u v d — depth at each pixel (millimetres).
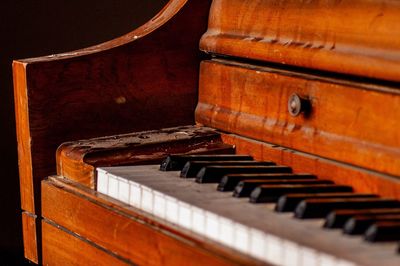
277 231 1209
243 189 1426
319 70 1641
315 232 1213
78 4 3045
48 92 1882
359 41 1530
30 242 1936
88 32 3072
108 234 1576
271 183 1460
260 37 1811
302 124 1661
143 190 1503
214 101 1964
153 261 1428
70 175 1786
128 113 1980
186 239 1335
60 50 3047
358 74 1522
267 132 1752
